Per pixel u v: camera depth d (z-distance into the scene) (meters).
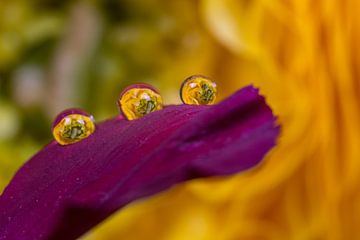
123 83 0.26
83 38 0.27
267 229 0.25
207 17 0.24
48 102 0.26
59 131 0.09
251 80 0.25
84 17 0.27
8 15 0.26
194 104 0.09
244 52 0.24
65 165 0.09
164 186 0.08
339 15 0.23
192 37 0.27
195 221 0.25
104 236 0.25
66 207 0.08
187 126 0.08
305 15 0.24
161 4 0.27
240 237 0.25
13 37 0.27
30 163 0.09
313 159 0.25
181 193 0.25
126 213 0.25
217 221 0.25
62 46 0.27
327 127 0.24
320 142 0.25
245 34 0.24
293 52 0.24
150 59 0.27
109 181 0.08
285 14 0.24
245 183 0.25
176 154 0.08
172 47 0.27
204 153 0.08
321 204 0.25
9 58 0.26
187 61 0.27
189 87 0.09
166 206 0.25
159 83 0.26
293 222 0.25
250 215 0.25
